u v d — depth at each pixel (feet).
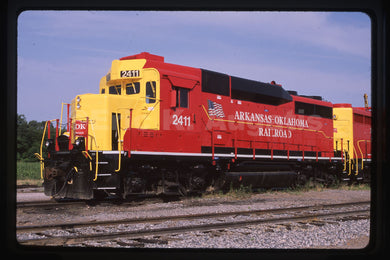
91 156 31.07
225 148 39.55
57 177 31.89
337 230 22.94
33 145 157.89
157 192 34.60
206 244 18.43
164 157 33.76
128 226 22.21
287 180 47.19
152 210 29.53
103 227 21.71
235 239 19.60
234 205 33.01
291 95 48.88
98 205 31.68
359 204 35.40
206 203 33.88
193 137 36.29
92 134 32.42
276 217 26.55
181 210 29.50
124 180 32.42
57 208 30.09
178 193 35.99
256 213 27.99
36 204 30.96
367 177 61.00
